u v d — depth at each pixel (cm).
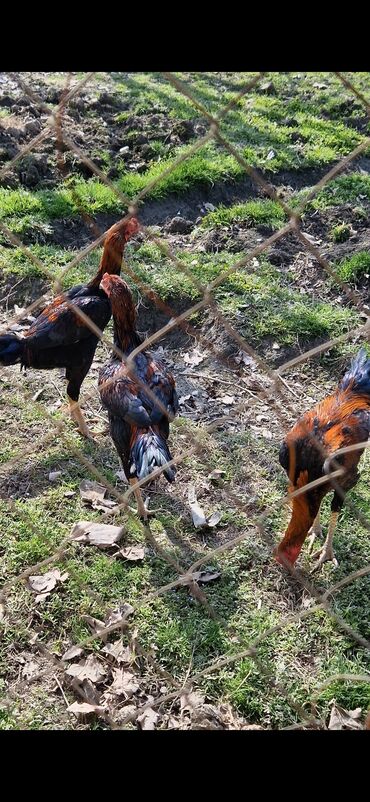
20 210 698
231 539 448
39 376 569
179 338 618
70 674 361
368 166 859
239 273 664
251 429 528
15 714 345
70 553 427
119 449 436
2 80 927
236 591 415
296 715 351
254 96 984
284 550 376
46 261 653
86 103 898
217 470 493
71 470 488
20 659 371
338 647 384
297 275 676
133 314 441
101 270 496
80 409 514
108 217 722
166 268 660
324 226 740
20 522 445
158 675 368
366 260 676
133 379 417
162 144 825
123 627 388
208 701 357
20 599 398
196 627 392
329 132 908
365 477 487
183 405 547
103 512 457
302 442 374
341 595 414
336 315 625
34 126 805
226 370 585
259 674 367
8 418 526
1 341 482
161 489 480
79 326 475
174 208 750
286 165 822
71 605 398
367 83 1040
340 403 394
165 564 427
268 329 610
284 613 404
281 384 570
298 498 372
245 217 734
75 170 768
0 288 637
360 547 445
